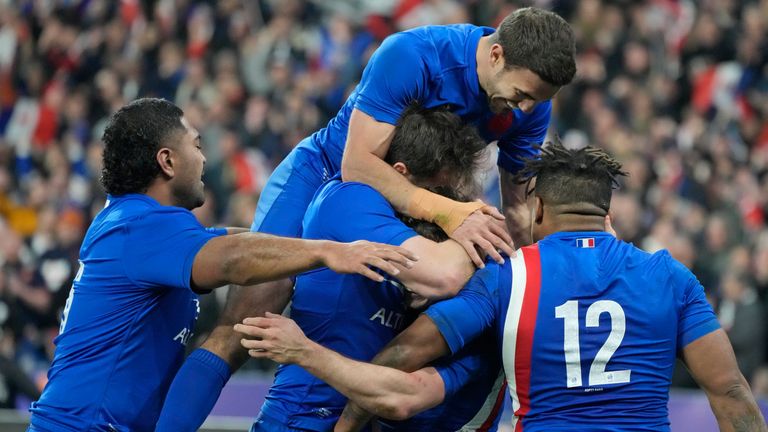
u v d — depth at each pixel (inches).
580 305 460.8
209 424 744.3
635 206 1384.1
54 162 1775.3
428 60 523.8
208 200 1512.1
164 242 483.2
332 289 506.6
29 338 1354.6
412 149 508.7
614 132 1555.1
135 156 505.4
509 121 563.8
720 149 1547.7
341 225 498.0
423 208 496.4
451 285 477.7
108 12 2000.5
